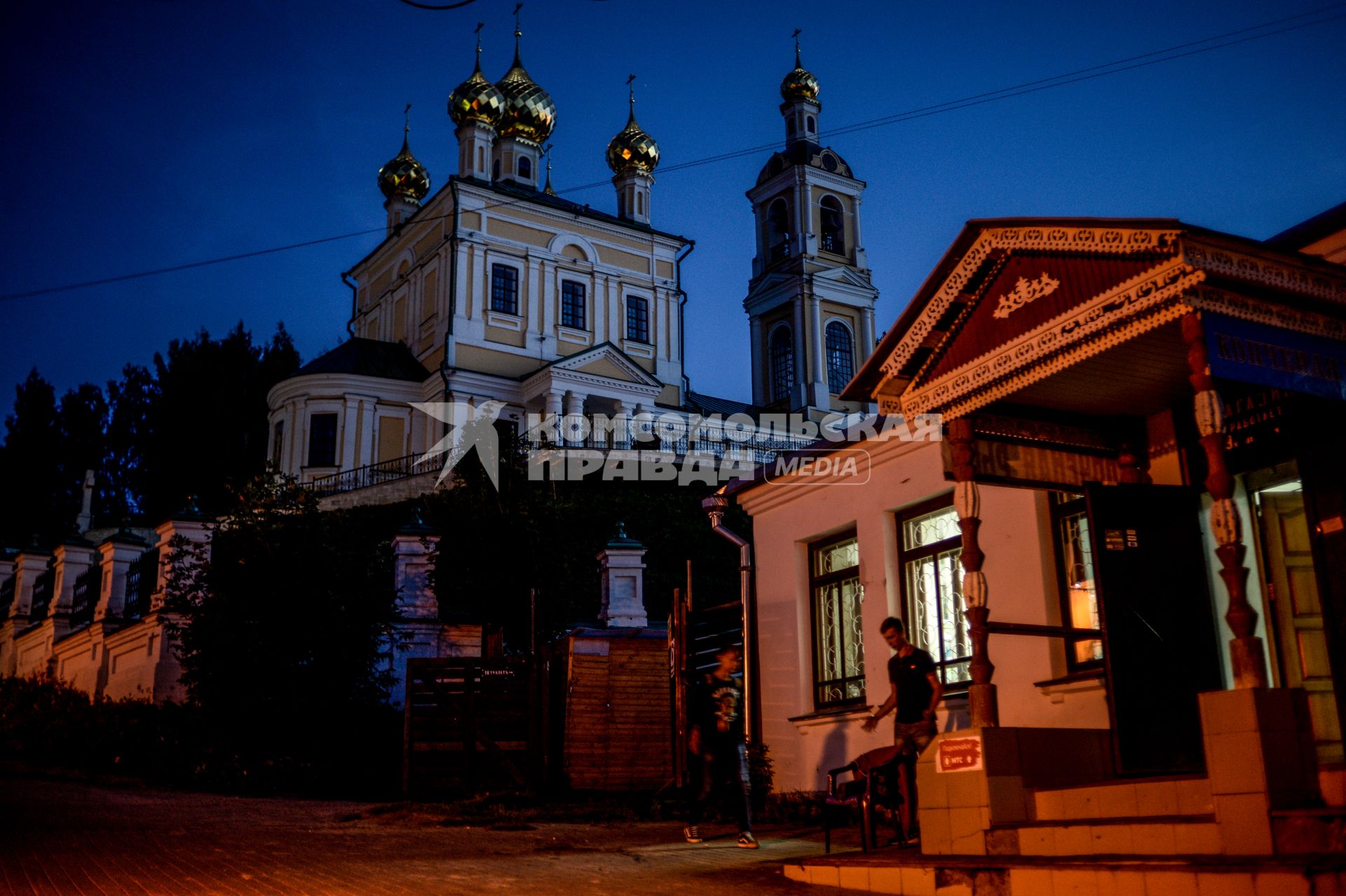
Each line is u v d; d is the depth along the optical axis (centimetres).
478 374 4175
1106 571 745
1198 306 615
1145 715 722
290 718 1520
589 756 1347
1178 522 777
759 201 5806
